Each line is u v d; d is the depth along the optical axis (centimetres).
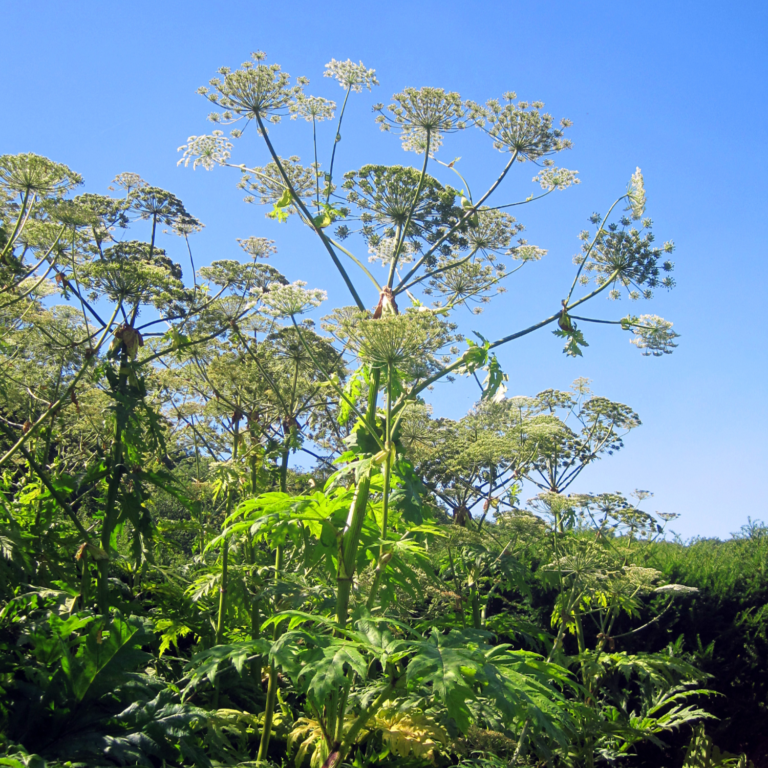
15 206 386
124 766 243
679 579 498
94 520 398
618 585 403
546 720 241
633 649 488
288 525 289
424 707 309
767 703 469
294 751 328
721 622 483
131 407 329
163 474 357
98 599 323
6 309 382
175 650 425
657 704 420
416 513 295
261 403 412
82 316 387
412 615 398
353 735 265
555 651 388
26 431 348
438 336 288
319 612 314
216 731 290
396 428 311
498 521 396
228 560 366
